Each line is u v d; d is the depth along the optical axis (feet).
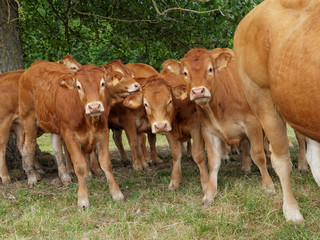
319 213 14.05
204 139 17.98
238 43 13.96
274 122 13.61
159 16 31.86
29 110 22.45
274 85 11.59
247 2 29.17
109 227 14.47
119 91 23.00
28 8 38.45
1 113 24.14
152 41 37.04
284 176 13.85
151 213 15.84
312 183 17.85
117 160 30.63
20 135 25.07
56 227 14.98
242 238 13.05
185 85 18.22
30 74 22.63
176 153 19.84
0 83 24.43
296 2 11.45
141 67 27.63
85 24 37.01
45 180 23.39
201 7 31.32
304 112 10.61
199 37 34.22
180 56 36.42
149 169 25.66
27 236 14.24
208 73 16.53
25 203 18.60
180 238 13.16
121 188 20.68
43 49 40.50
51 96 20.30
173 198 18.07
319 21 10.41
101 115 18.29
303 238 12.03
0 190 21.43
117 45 38.58
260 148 17.76
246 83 13.88
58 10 38.04
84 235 14.10
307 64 10.23
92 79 17.11
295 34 10.88
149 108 18.60
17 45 30.07
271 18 12.15
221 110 17.31
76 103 17.93
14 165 28.68
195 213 15.47
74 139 18.39
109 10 33.73
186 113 18.83
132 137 25.53
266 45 12.28
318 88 10.00
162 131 18.30
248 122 17.56
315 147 14.38
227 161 26.07
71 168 25.30
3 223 15.96
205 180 19.11
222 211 14.88
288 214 13.69
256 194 16.63
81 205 17.62
